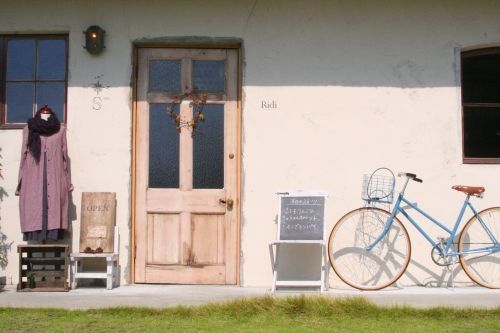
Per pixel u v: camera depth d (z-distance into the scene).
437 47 6.77
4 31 6.77
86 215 6.50
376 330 4.73
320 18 6.76
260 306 5.29
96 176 6.66
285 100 6.71
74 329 4.68
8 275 6.62
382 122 6.72
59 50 6.85
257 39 6.73
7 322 4.88
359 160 6.70
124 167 6.66
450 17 6.79
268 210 6.63
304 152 6.68
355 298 5.44
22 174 6.39
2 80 6.83
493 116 6.86
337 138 6.70
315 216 6.34
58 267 6.43
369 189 6.62
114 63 6.72
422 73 6.75
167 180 6.79
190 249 6.73
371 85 6.74
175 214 6.75
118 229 6.62
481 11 6.78
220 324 4.90
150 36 6.73
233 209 6.75
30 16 6.76
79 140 6.68
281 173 6.66
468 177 6.70
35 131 6.38
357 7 6.78
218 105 6.82
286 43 6.74
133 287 6.50
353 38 6.76
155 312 5.20
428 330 4.73
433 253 6.51
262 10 6.75
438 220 6.66
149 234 6.75
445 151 6.71
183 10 6.75
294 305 5.29
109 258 6.32
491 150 6.85
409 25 6.78
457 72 6.75
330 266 6.59
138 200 6.75
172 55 6.84
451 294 6.09
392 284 6.61
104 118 6.69
